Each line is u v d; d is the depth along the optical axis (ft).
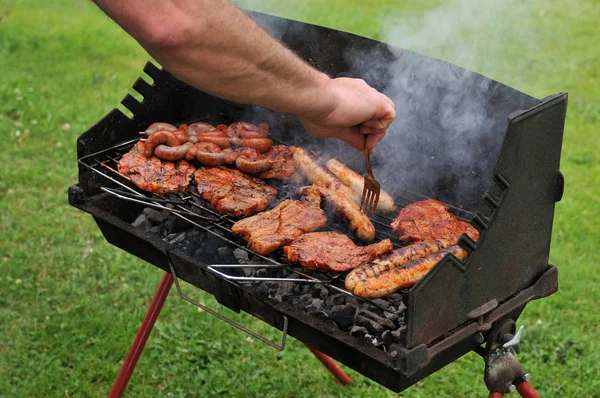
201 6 3.43
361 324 4.29
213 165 5.34
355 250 4.52
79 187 5.06
